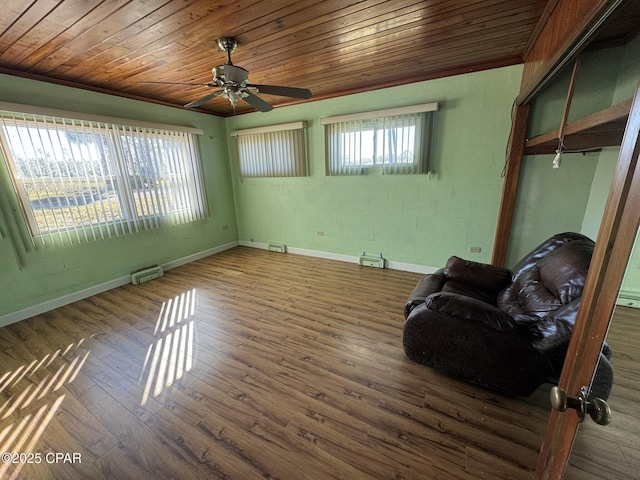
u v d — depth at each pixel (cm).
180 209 416
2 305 265
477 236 331
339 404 168
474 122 302
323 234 439
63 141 289
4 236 262
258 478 129
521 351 148
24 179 268
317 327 251
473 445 141
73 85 293
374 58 257
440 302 169
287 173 432
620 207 61
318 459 137
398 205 368
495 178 307
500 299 215
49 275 293
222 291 332
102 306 299
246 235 525
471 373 167
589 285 72
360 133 362
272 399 173
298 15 179
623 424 128
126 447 145
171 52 228
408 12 179
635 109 58
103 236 330
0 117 249
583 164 267
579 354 73
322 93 371
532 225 299
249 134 451
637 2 114
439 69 295
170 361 211
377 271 383
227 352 220
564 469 79
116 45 212
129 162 347
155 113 374
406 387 180
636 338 116
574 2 136
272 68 274
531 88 224
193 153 425
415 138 327
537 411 160
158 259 397
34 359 215
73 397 178
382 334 238
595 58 228
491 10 179
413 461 135
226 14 174
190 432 152
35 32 188
